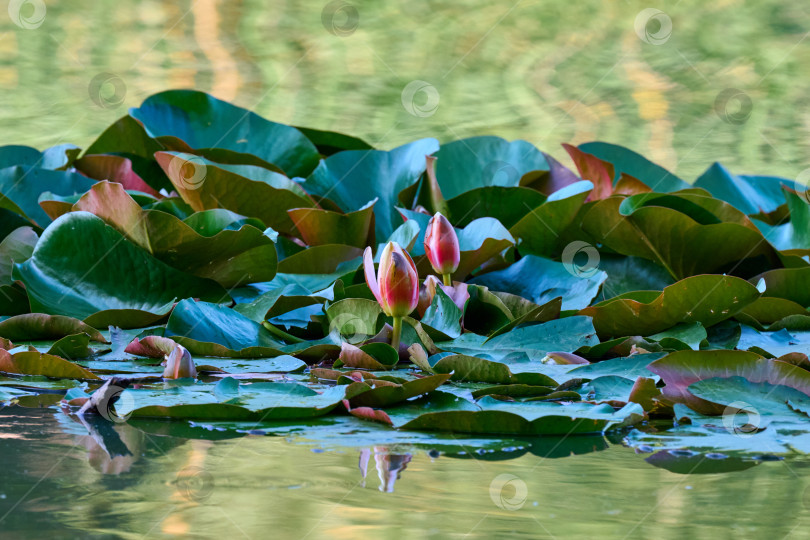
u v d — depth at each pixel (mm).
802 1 13547
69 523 5070
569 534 5059
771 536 5043
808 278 5867
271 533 4992
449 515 5320
